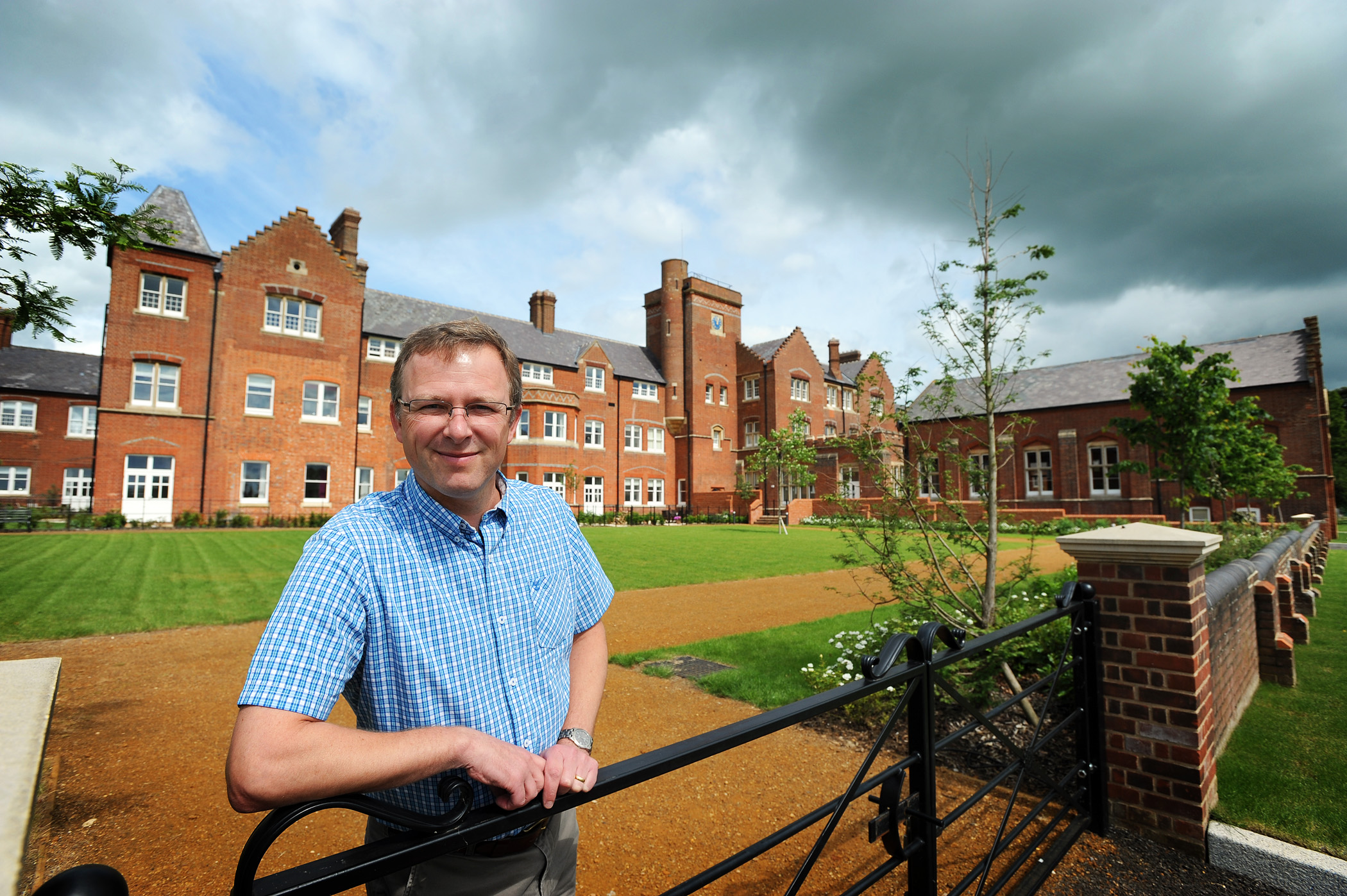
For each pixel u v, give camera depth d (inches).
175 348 944.9
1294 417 1064.2
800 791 150.9
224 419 974.4
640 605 396.8
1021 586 228.5
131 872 114.8
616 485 1545.3
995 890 108.7
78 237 138.6
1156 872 123.3
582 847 127.0
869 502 227.8
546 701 61.9
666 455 1664.6
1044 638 193.9
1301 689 217.6
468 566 57.9
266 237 1023.6
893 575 210.8
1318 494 1035.3
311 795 40.2
